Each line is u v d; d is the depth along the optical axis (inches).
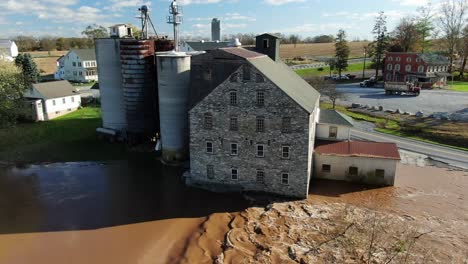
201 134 1366.9
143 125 1947.6
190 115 1355.8
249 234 1082.7
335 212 1198.3
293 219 1157.1
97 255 1009.5
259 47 1856.5
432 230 1087.0
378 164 1396.4
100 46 1971.0
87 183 1482.5
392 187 1398.9
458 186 1412.4
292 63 5349.4
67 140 2059.5
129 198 1343.5
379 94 3100.4
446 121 2172.7
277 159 1291.8
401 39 4458.7
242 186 1373.0
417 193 1349.7
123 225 1158.3
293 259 954.1
